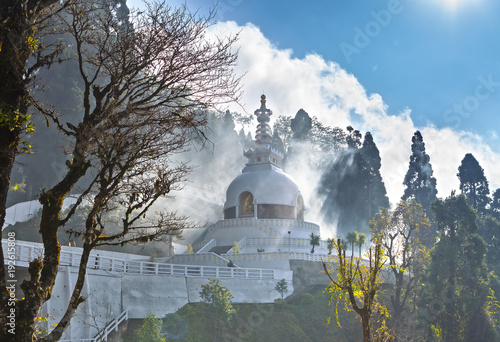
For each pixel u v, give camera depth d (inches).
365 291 1002.7
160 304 1900.8
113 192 614.5
